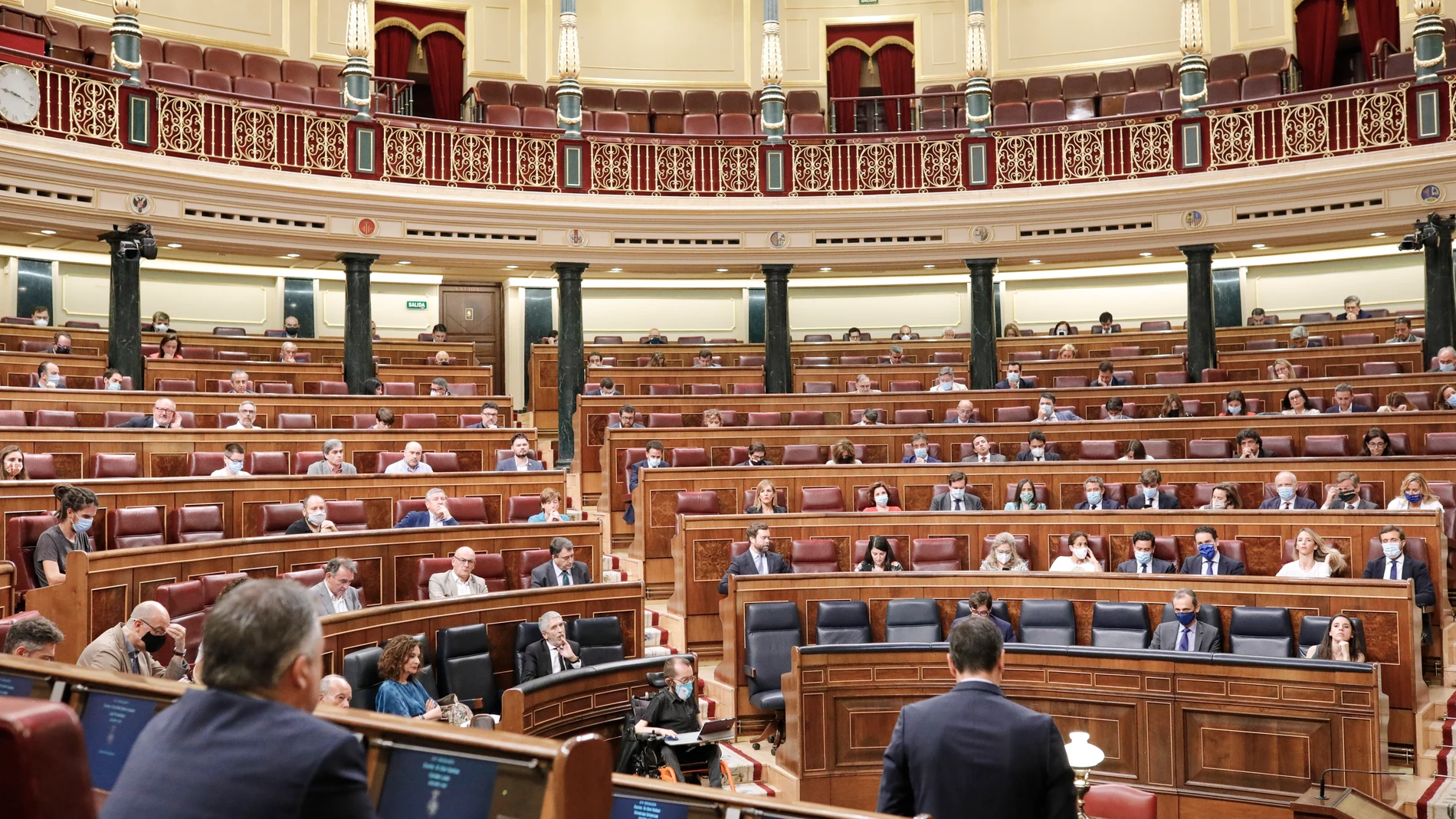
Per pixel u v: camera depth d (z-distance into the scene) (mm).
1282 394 11867
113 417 9680
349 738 1690
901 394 12719
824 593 8195
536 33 17922
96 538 7414
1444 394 10531
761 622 7922
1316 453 10117
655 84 18172
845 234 14359
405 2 17266
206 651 1769
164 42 15273
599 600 7812
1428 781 6719
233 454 8836
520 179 14055
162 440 9133
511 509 9391
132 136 11922
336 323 16422
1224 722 6477
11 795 1333
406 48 17453
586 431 12570
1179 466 9984
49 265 14469
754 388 13961
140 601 6387
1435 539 7973
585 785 2047
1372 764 6121
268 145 12898
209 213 12359
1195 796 6488
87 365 11648
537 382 15633
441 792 2193
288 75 16062
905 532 9281
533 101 17312
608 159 14336
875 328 17344
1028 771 2914
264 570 7254
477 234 13750
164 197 12039
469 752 2199
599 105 17266
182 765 1652
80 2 15258
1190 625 7312
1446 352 11664
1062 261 14453
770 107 14891
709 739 6383
